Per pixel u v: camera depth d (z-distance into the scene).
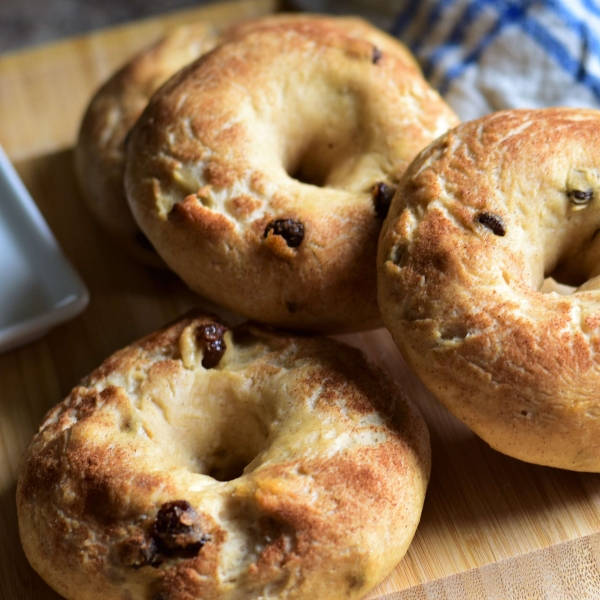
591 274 0.36
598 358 0.32
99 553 0.32
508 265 0.33
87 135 0.42
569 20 0.46
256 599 0.32
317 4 0.50
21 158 0.45
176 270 0.37
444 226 0.33
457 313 0.33
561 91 0.45
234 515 0.32
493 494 0.36
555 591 0.34
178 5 0.63
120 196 0.40
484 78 0.46
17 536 0.35
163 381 0.35
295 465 0.32
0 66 0.49
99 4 0.63
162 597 0.31
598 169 0.34
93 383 0.35
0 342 0.39
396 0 0.49
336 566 0.32
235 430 0.35
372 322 0.37
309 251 0.35
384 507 0.32
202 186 0.36
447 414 0.37
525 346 0.32
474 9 0.47
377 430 0.34
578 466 0.34
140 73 0.43
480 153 0.34
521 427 0.33
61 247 0.42
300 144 0.39
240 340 0.36
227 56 0.38
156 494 0.32
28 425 0.38
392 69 0.39
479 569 0.34
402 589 0.34
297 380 0.34
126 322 0.40
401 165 0.37
